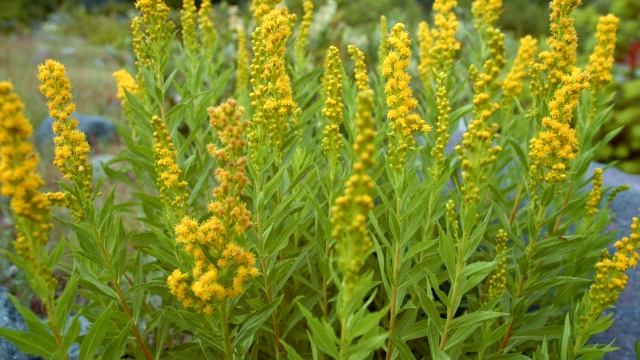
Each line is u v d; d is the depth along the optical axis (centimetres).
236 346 231
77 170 230
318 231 277
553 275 292
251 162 237
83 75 1179
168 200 254
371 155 148
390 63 229
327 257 256
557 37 263
